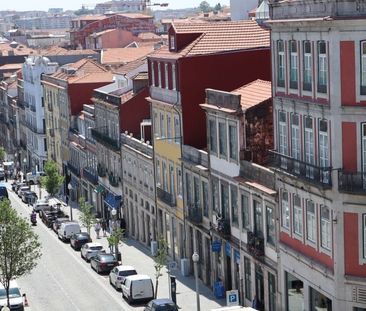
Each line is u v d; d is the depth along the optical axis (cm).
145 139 8575
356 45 4328
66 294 6800
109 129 9819
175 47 7300
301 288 5025
